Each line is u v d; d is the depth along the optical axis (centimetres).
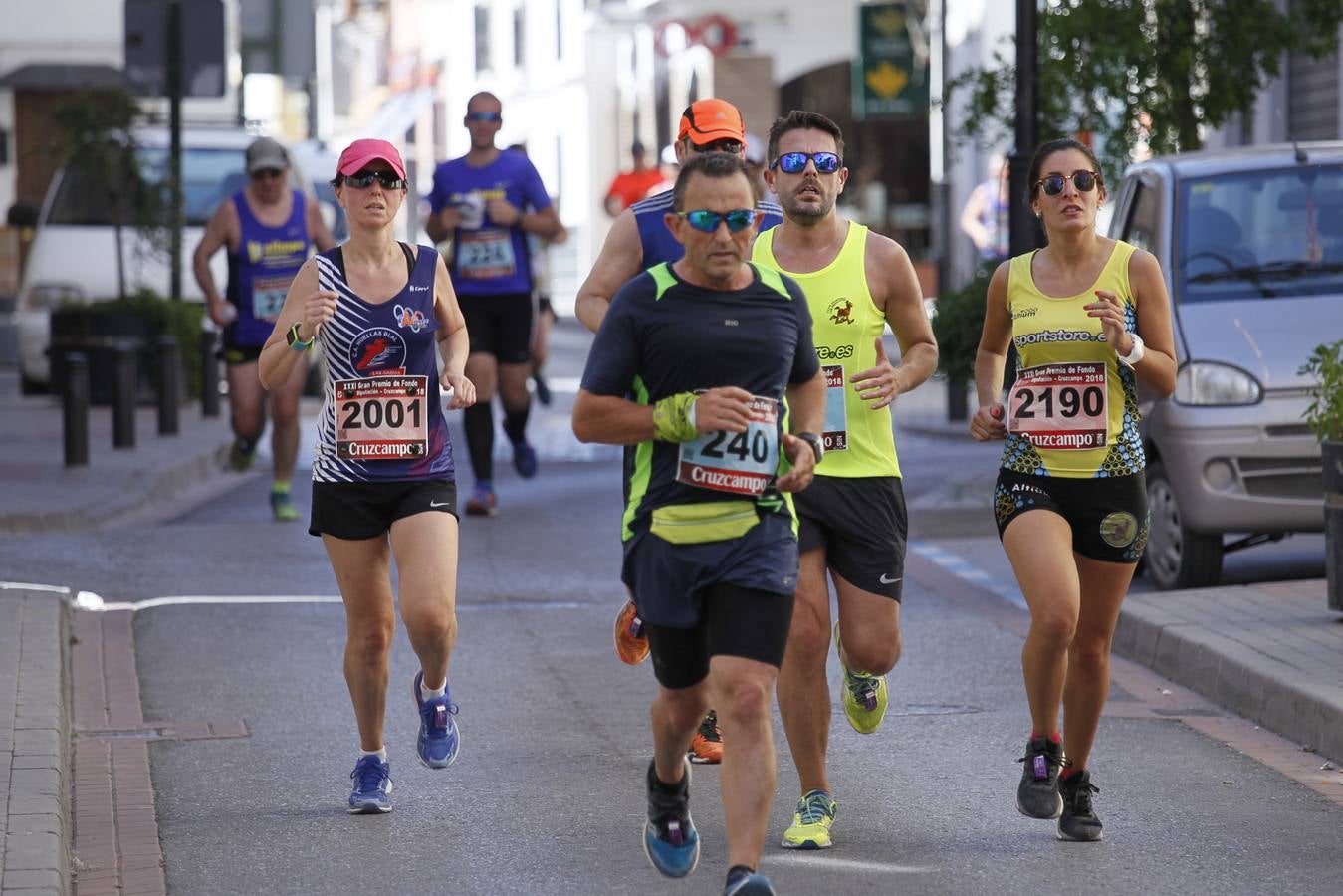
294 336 2127
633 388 1728
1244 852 2008
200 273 4394
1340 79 6400
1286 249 3606
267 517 4575
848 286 2036
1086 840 2044
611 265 2317
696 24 13375
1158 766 2377
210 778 2333
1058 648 1995
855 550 2009
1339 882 1908
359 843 2056
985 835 2069
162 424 6072
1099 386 2031
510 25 17362
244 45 7338
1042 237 4434
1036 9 4394
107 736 2536
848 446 2006
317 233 4444
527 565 3853
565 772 2352
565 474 5353
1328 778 2319
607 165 15400
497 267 4469
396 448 2127
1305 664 2647
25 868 1770
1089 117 5219
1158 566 3522
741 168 1678
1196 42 5228
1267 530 3375
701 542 1692
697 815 2152
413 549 2119
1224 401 3369
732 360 1698
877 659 2017
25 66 11462
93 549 4022
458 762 2405
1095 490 2030
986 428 2081
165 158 7644
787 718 2017
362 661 2167
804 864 1959
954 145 5494
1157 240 3694
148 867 1966
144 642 3122
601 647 3105
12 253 10369
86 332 7100
